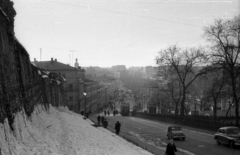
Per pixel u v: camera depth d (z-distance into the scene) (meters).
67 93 68.75
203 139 27.27
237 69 38.59
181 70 58.84
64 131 17.59
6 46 11.72
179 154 19.50
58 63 71.50
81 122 28.09
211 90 53.12
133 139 25.53
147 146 21.81
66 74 69.69
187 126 44.41
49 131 16.23
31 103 17.05
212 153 19.52
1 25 11.09
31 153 10.15
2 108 10.03
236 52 38.50
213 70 41.16
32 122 15.34
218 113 78.69
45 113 22.42
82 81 76.62
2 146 8.88
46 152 10.80
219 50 39.41
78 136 17.11
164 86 70.38
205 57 41.72
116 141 20.53
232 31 37.59
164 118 57.44
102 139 18.84
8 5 12.76
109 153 13.87
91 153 12.83
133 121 54.91
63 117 26.58
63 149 12.41
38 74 22.70
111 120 56.50
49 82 31.25
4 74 10.80
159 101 88.56
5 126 10.04
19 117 12.62
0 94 9.92
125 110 82.94
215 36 38.69
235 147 21.80
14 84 12.56
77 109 69.75
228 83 47.41
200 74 44.97
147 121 55.88
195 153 19.77
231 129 22.59
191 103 94.00
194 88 81.94
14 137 10.60
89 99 89.94
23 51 16.14
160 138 28.56
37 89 21.20
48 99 28.78
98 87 115.75
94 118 57.75
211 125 38.12
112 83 191.75
